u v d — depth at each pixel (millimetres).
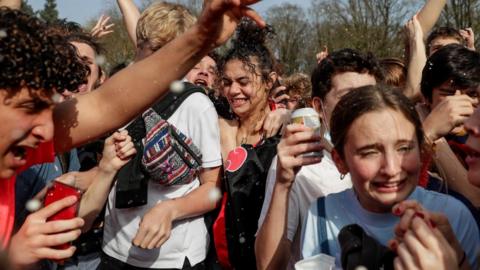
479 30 16172
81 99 1864
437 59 2693
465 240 1777
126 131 2543
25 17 1509
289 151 1884
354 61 2303
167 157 2578
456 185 2373
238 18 1636
